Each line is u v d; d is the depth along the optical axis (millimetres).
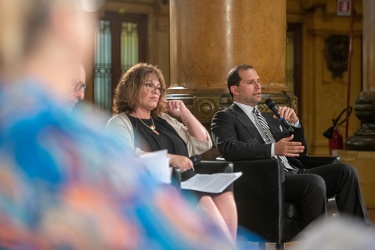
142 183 757
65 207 693
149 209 742
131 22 14852
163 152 3408
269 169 4875
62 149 709
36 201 687
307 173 5375
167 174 3377
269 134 5520
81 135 734
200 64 6969
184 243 746
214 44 6930
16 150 694
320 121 16422
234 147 5129
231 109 5555
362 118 8445
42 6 724
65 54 743
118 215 715
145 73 4574
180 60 7121
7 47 717
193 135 4703
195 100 6828
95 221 699
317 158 5582
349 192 5230
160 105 4656
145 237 724
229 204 4277
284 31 7219
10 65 728
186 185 4105
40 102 725
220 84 6914
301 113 16406
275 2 7059
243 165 4973
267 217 4895
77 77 799
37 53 732
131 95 4539
